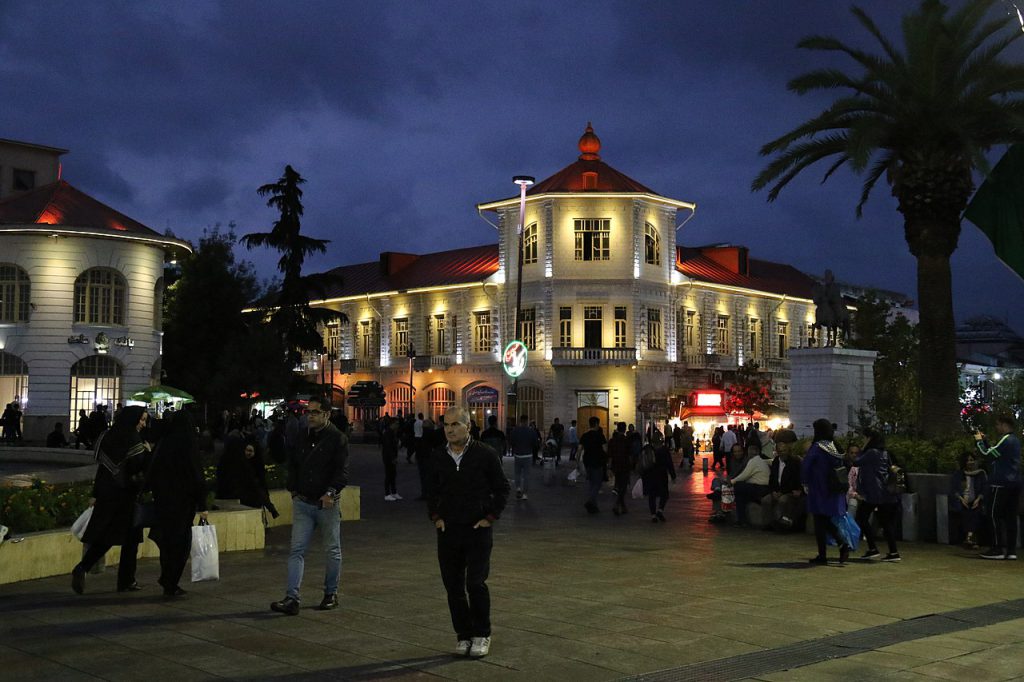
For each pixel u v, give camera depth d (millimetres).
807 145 22984
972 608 9492
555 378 51125
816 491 12430
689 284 54688
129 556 10148
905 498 15055
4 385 43375
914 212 21094
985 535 14031
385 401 57719
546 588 10445
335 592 9234
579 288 51188
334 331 64938
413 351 55219
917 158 20953
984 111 20422
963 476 14125
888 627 8562
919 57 20234
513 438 23203
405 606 9359
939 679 6805
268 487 17547
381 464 38781
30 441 40406
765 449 18016
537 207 52469
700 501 22688
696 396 47781
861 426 25547
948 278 20891
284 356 45625
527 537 15367
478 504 7516
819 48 21547
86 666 7027
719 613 9109
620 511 19359
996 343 87438
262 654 7441
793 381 30031
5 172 56281
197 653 7453
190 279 51781
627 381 51188
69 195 44500
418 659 7336
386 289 61281
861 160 19516
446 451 7676
